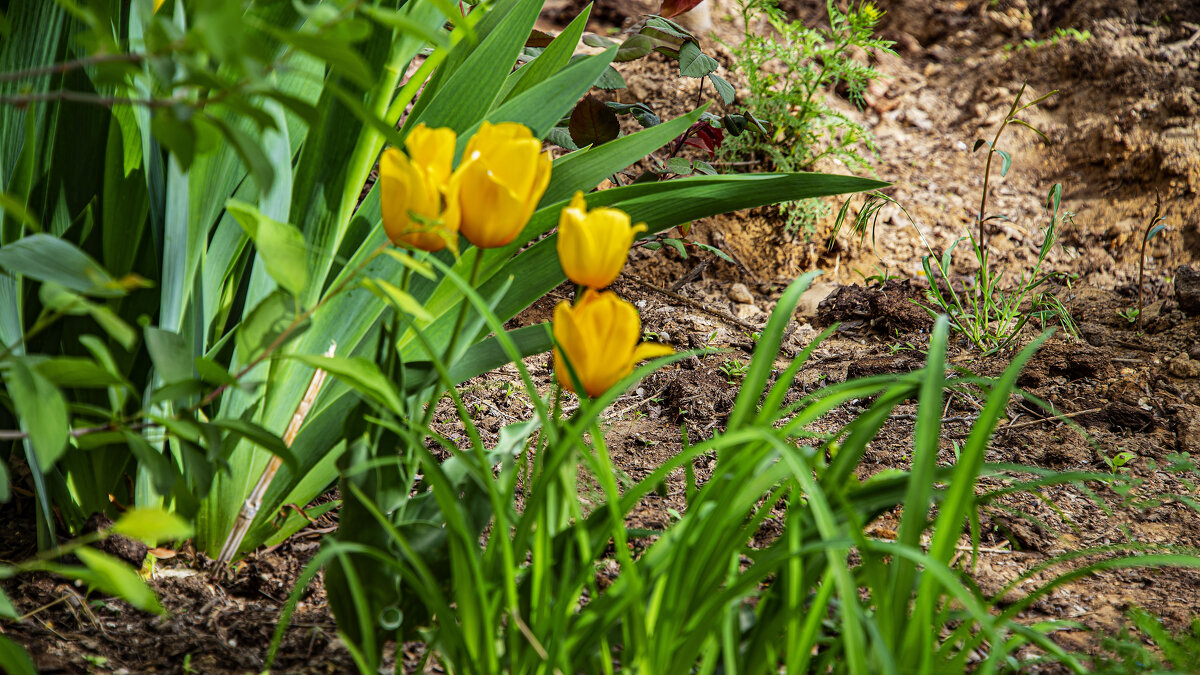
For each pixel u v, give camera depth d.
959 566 1.60
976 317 2.67
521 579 1.56
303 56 1.71
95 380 1.47
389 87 1.73
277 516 1.74
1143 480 1.98
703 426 2.20
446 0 1.42
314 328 1.71
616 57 2.46
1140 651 1.57
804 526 1.53
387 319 1.72
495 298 1.57
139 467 1.68
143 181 1.65
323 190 1.72
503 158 1.49
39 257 1.44
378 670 1.57
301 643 1.63
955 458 2.06
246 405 1.69
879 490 1.51
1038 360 2.49
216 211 1.70
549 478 1.47
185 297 1.67
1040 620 1.72
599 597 1.55
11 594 1.64
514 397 2.27
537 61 1.86
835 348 2.72
